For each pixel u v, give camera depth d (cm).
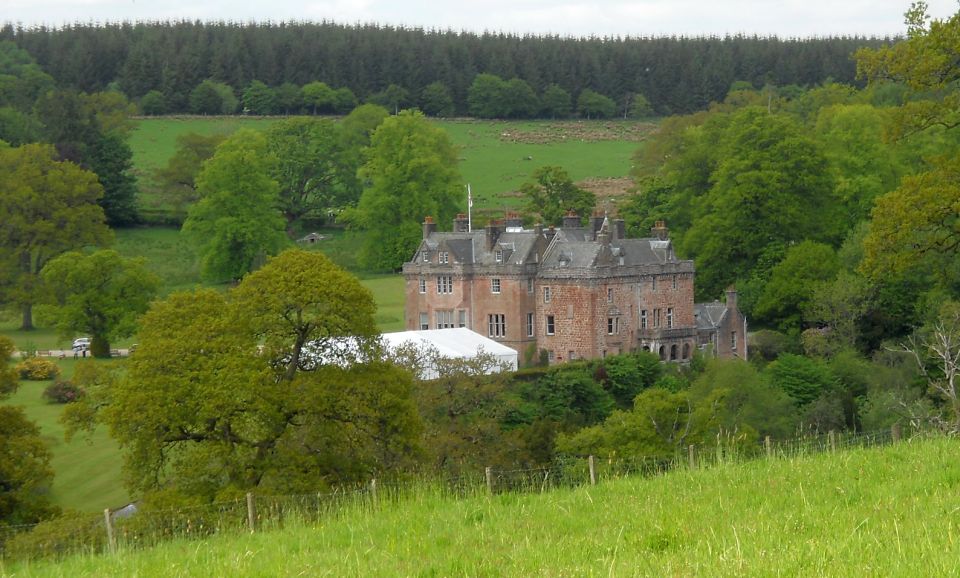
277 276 7688
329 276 7738
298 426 7488
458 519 4006
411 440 7588
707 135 17962
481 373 10625
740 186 15850
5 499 7062
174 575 3488
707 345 14225
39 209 16962
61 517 6888
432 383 10075
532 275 14012
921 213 7400
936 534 3128
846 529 3275
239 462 7038
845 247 15125
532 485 5375
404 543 3638
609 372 12400
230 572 3444
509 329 14062
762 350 14250
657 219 17825
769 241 15900
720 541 3238
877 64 7562
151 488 7200
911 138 17238
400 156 19862
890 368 12081
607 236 13862
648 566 3033
